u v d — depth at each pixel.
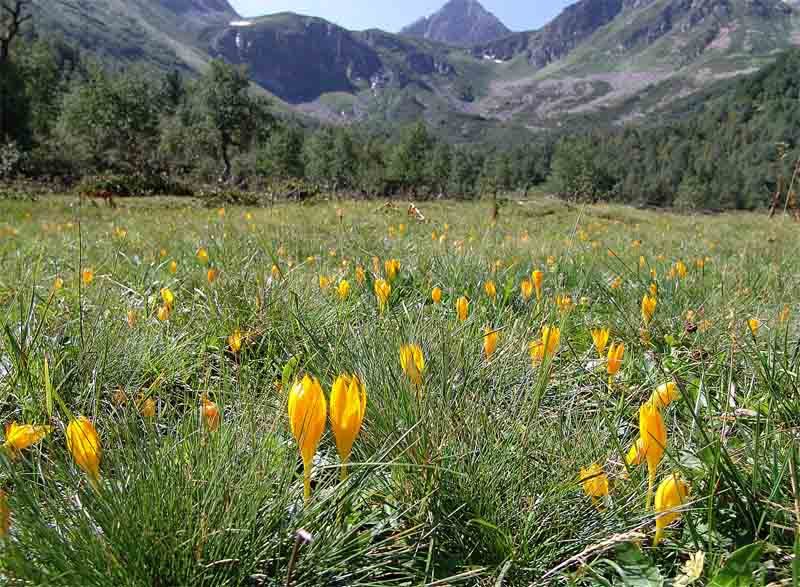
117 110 67.56
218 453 1.66
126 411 1.99
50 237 9.06
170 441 1.76
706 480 1.83
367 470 1.57
